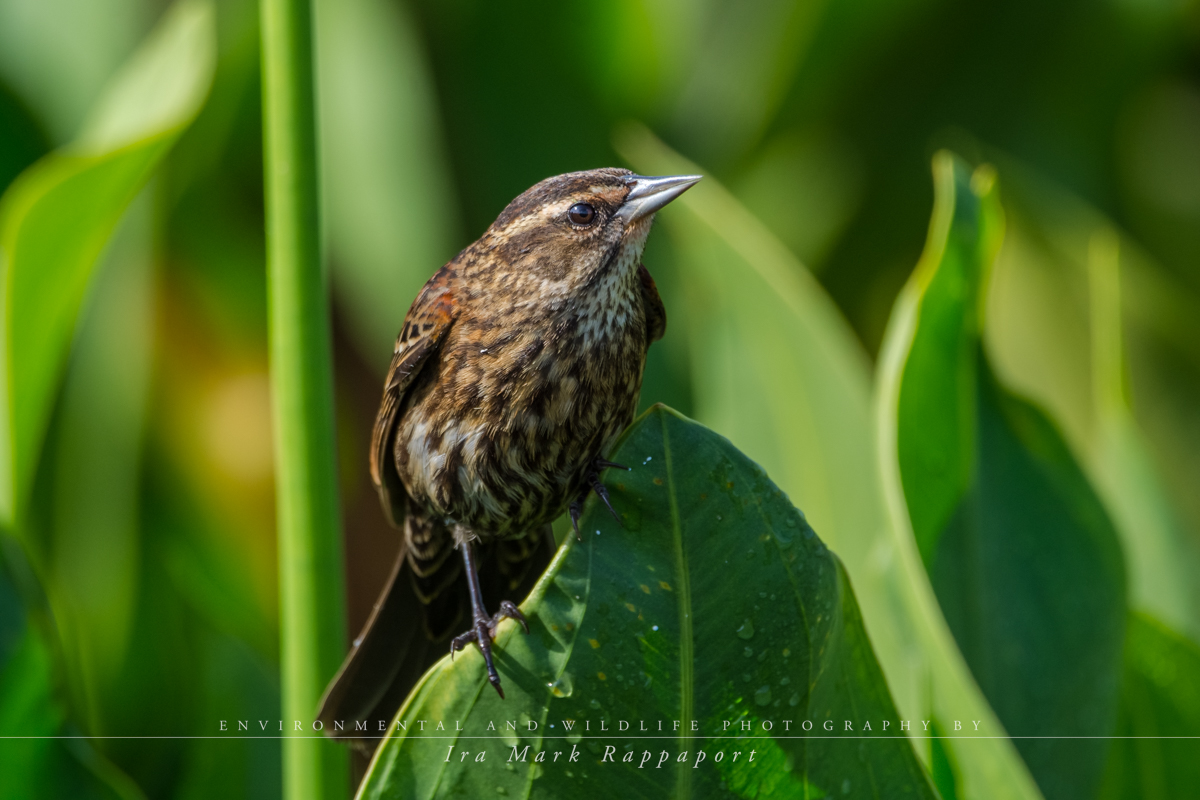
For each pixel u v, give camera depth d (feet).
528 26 16.99
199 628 16.67
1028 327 17.10
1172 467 17.06
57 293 16.40
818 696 16.16
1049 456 16.37
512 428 16.39
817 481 16.53
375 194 16.93
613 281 16.42
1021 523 16.37
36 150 16.92
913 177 17.17
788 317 16.53
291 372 16.22
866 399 16.52
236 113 16.96
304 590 16.24
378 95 16.93
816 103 17.13
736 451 16.14
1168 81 17.24
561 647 16.15
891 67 17.12
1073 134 17.17
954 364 16.34
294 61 16.21
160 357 16.98
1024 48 17.12
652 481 16.12
